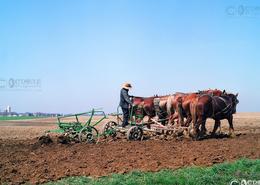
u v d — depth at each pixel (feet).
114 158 54.13
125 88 77.30
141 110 82.53
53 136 80.64
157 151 59.62
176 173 44.04
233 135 80.38
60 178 43.06
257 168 46.16
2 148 66.80
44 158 55.31
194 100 76.18
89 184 39.78
